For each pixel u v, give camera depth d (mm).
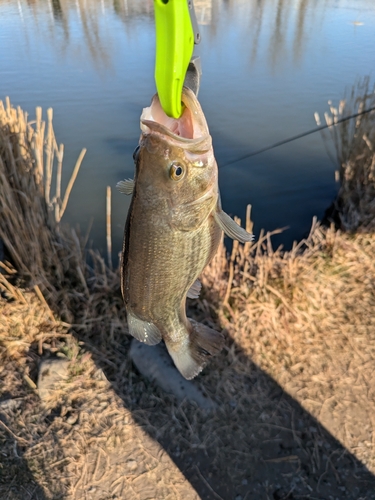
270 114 1842
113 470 707
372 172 1207
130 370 837
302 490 698
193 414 779
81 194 1331
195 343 462
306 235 1223
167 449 737
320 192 1374
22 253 931
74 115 1809
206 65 2496
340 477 714
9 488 665
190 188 352
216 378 830
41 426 742
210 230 390
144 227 357
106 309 911
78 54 2730
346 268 1070
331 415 795
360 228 1176
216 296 950
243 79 2252
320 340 918
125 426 759
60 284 934
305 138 1657
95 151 1536
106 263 1104
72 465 704
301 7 4520
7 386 789
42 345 855
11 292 904
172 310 413
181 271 385
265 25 3662
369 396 826
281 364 872
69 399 783
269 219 1276
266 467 725
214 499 685
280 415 793
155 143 333
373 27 3500
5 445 708
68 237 978
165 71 286
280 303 960
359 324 950
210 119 1800
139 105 1926
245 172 1476
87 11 4207
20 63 2518
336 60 2557
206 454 735
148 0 4785
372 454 742
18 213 891
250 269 1031
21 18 3844
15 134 884
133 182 383
